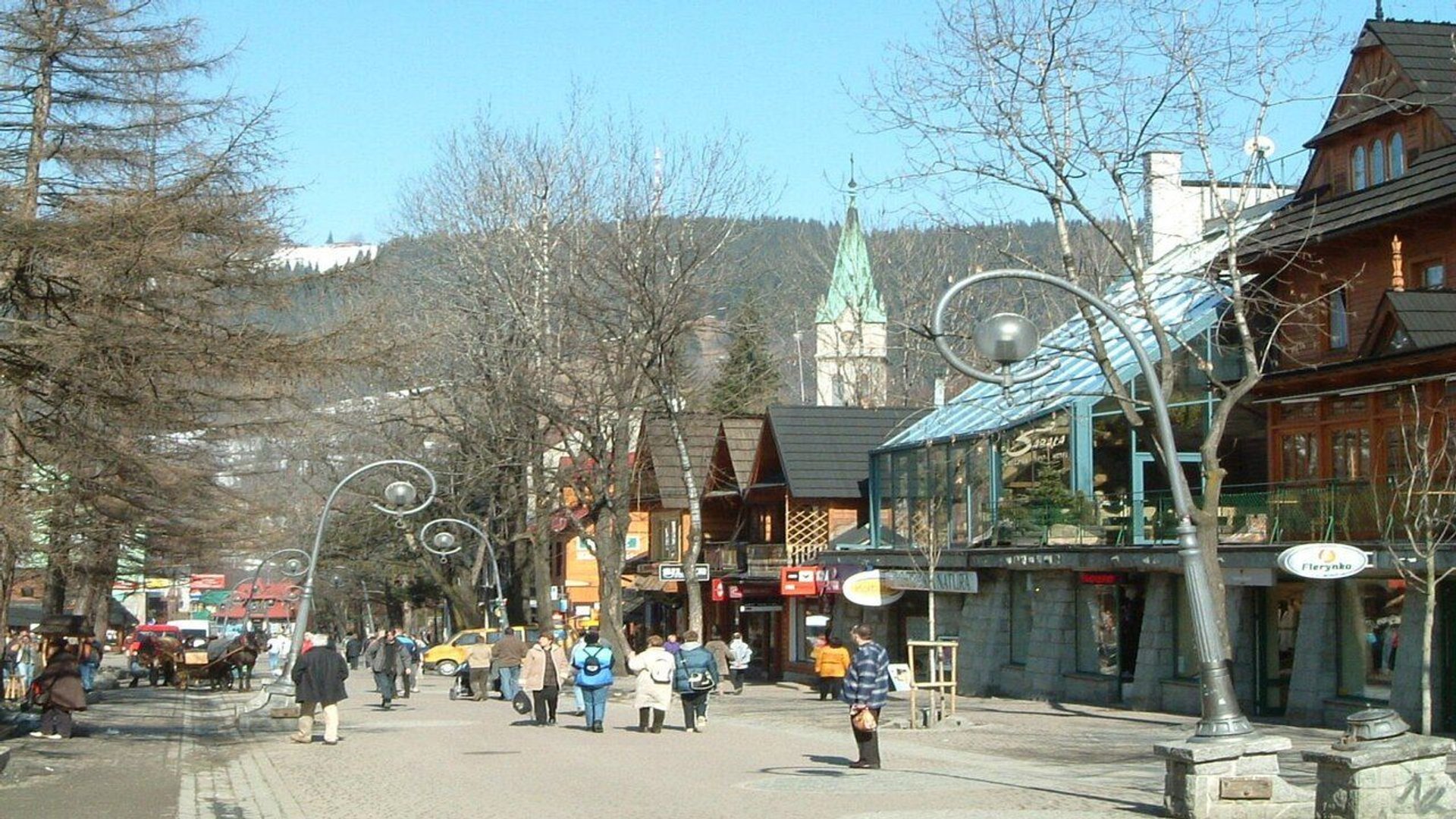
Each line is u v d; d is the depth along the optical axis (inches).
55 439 988.6
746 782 771.4
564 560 3344.0
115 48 1057.5
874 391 2970.0
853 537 2057.1
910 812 631.8
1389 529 1006.4
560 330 2018.9
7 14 1020.5
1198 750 584.7
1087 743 1027.3
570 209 2058.3
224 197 890.1
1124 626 1409.9
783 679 2212.1
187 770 874.8
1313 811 585.6
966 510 1718.8
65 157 1047.0
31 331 824.3
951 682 1214.3
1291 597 1235.9
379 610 4185.5
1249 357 1096.8
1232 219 1116.5
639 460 2196.1
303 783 799.7
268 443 1418.6
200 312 894.4
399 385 979.9
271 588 4498.0
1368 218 1255.5
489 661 1748.3
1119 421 1520.7
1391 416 1190.3
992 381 599.2
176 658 2118.6
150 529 1507.1
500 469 2194.9
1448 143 1255.5
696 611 1899.6
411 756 959.0
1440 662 1050.1
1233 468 1464.1
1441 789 543.5
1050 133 1128.8
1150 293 1400.1
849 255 3036.4
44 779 820.0
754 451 2372.0
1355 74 1375.5
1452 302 1159.0
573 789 751.7
